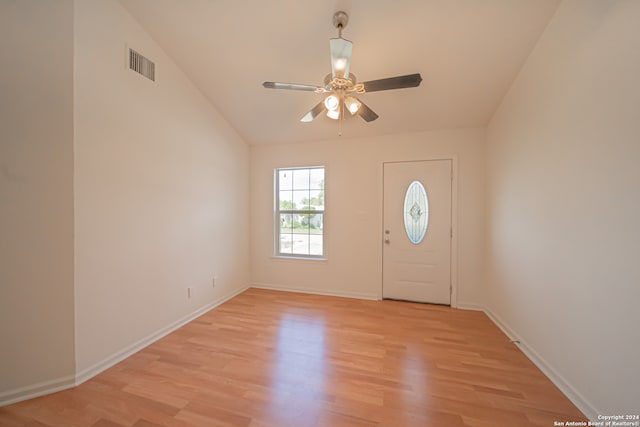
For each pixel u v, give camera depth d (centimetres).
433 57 229
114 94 200
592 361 146
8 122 155
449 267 329
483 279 315
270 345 229
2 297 157
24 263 161
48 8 163
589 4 148
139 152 222
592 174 146
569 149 166
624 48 125
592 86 146
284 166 393
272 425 142
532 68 209
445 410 153
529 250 213
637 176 120
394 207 348
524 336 221
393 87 188
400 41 217
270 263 400
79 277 178
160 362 202
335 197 370
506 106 257
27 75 159
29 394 162
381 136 351
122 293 208
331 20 205
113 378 183
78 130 176
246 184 393
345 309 315
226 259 346
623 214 127
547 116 189
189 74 273
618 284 129
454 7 187
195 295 290
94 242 187
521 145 227
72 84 172
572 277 163
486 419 146
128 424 143
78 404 157
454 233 324
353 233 363
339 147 368
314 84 274
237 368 195
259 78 273
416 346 227
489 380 180
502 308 265
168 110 252
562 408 154
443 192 329
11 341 159
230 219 355
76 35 174
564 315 170
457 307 323
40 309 165
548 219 188
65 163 171
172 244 258
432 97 275
